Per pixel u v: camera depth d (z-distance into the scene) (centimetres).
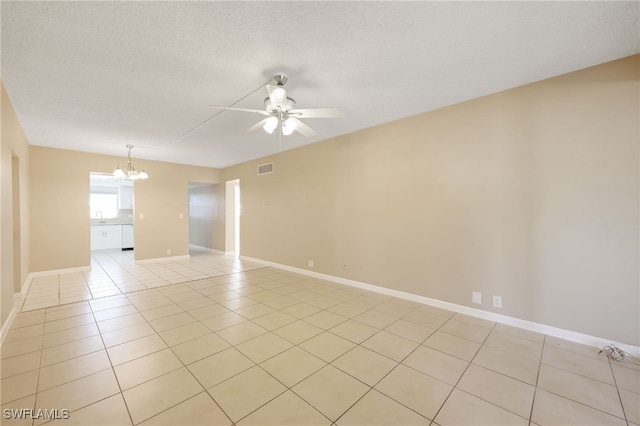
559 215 252
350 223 425
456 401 172
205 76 246
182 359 217
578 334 244
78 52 208
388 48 208
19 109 313
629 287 223
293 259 526
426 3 163
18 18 170
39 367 204
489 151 291
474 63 230
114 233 833
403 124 359
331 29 186
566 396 177
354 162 418
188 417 157
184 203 675
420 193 344
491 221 290
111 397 173
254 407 166
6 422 151
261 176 600
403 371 204
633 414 161
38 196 481
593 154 236
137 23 178
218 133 415
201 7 164
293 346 239
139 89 269
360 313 314
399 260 367
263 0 159
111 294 384
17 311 316
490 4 164
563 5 165
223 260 651
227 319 297
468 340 250
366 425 153
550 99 255
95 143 470
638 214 219
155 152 547
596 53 216
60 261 503
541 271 262
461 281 312
